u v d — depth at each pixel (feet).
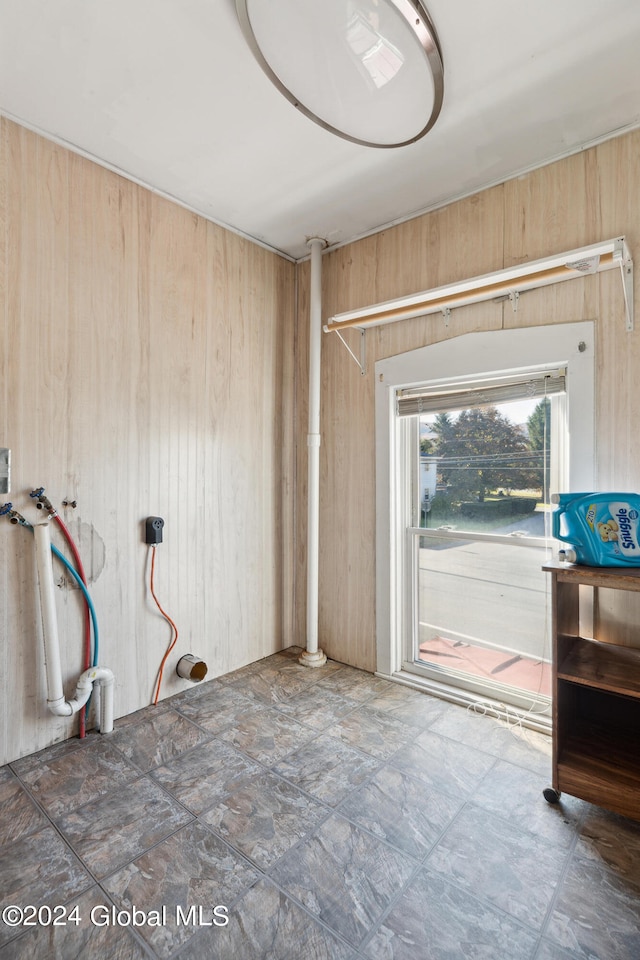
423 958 3.92
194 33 5.05
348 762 6.44
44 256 6.63
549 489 7.47
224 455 9.13
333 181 7.68
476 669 8.32
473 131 6.47
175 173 7.51
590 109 6.09
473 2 4.64
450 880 4.64
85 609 7.17
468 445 8.34
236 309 9.28
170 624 8.28
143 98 5.97
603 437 6.61
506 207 7.48
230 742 6.90
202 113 6.22
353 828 5.27
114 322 7.43
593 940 4.06
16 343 6.38
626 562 5.49
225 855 4.91
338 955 3.94
